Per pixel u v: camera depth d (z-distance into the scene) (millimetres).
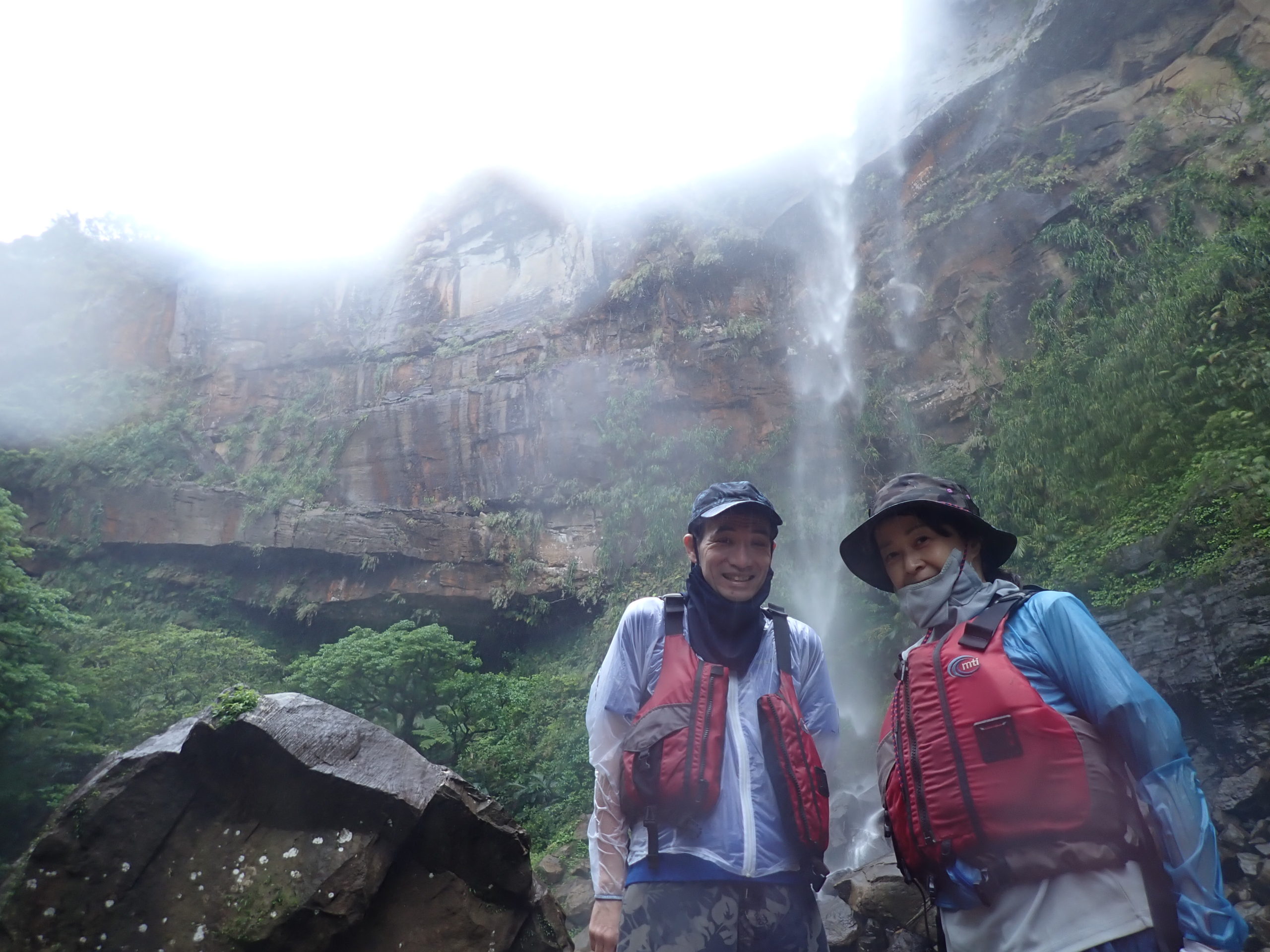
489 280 42406
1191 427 17016
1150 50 26188
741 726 2738
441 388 38156
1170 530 13766
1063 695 2234
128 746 18125
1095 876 2000
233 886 4684
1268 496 12609
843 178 33500
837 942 9172
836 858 15078
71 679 18609
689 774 2551
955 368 26781
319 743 5098
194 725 5043
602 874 2713
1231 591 11453
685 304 35000
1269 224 18688
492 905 5094
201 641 23750
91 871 4660
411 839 5043
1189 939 1872
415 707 22172
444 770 5352
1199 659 11453
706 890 2486
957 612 2500
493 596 30547
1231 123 22672
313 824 4879
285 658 31000
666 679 2811
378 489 35281
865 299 29750
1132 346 19250
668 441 31703
